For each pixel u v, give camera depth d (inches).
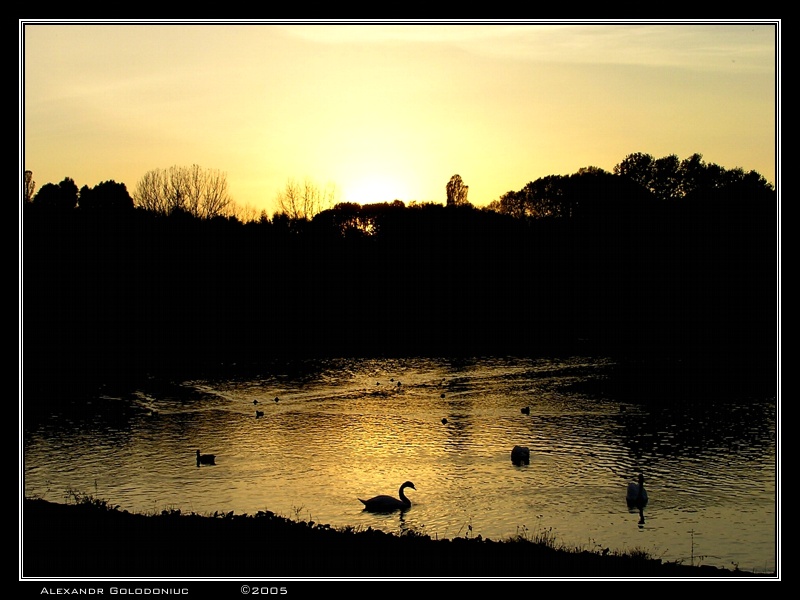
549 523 1293.1
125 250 5388.8
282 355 3951.8
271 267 5703.7
